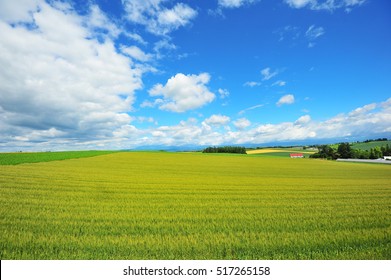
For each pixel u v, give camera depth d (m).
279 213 10.91
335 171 38.59
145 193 15.55
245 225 8.92
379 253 6.56
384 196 16.14
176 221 9.34
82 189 16.06
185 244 6.88
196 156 68.25
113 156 55.72
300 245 6.98
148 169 33.31
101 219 9.32
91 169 29.34
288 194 16.39
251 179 25.48
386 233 8.09
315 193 17.05
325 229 8.56
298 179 26.66
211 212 10.94
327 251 6.66
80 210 10.66
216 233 7.97
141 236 7.48
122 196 14.30
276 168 41.88
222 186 19.62
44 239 6.99
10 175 20.62
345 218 10.16
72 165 33.12
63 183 18.00
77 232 7.75
